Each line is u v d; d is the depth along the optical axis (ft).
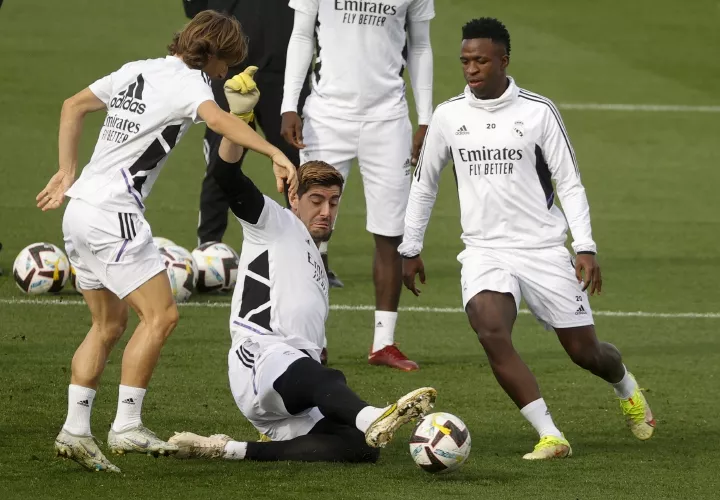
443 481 66.28
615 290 132.36
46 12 309.83
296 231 73.20
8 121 222.69
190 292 120.06
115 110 67.62
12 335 102.99
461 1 335.26
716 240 161.68
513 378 73.00
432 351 105.60
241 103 66.08
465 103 76.13
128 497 62.13
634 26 321.11
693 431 81.15
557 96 261.65
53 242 146.51
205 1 128.36
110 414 81.00
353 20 101.65
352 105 102.22
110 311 68.80
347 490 64.03
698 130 237.86
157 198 176.86
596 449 75.61
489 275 74.69
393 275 100.27
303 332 72.38
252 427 79.15
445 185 194.18
